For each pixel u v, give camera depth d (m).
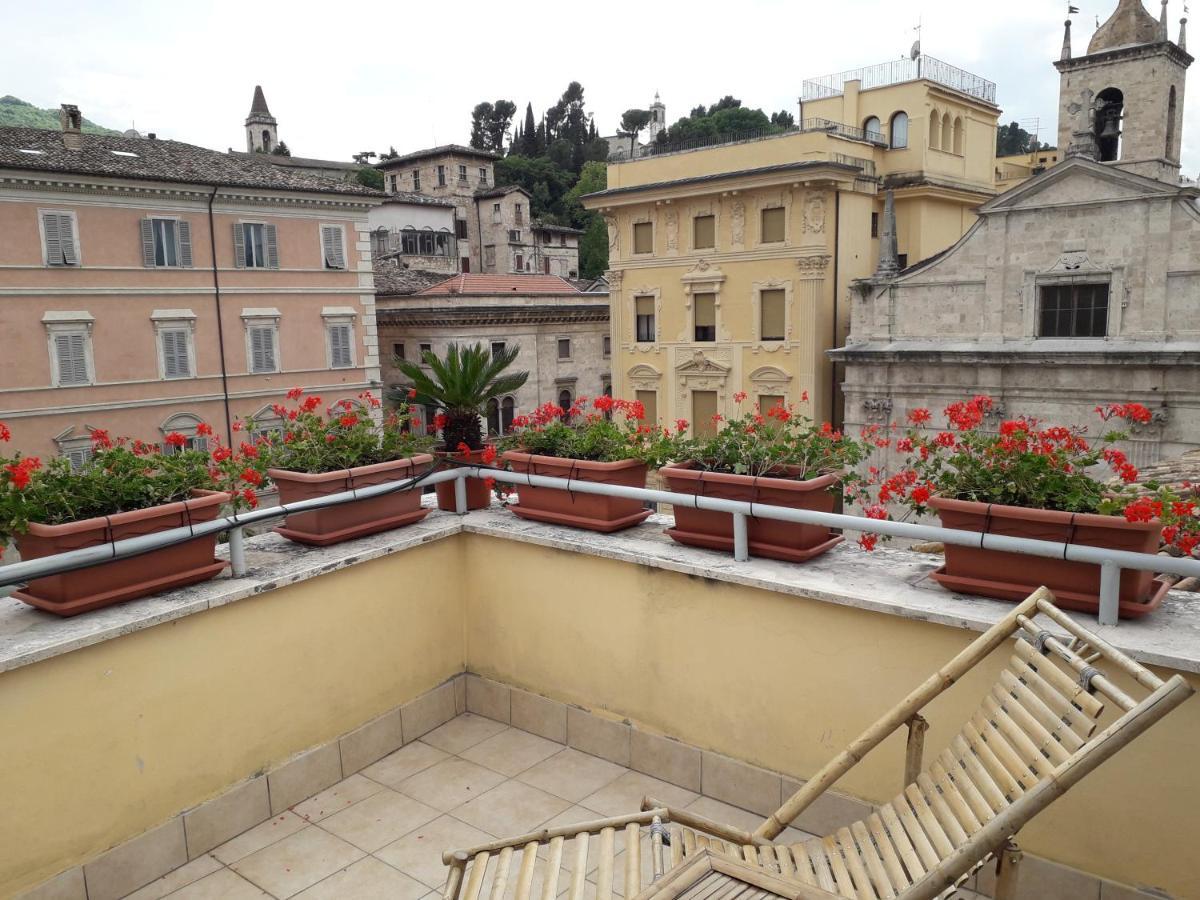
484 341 37.25
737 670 4.15
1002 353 21.09
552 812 4.29
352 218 31.17
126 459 3.98
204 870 3.90
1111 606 3.17
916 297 23.14
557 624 4.86
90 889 3.60
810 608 3.86
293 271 29.80
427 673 5.11
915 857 2.55
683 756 4.41
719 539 4.30
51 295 24.78
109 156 26.67
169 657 3.83
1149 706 2.09
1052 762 2.28
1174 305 19.84
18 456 3.68
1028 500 3.48
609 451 4.83
